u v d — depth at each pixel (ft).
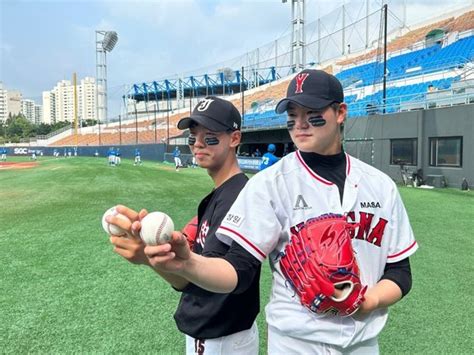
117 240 3.86
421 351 10.31
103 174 67.62
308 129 5.15
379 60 90.79
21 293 14.46
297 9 135.85
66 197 40.45
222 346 5.79
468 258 18.40
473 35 81.51
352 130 65.31
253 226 4.80
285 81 147.23
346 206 5.09
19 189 47.47
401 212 5.47
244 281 4.59
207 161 6.31
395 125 56.95
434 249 19.93
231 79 199.31
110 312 12.79
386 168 58.80
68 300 13.79
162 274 4.66
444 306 13.07
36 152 199.52
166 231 3.65
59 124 303.48
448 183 49.19
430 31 95.14
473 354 10.16
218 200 5.93
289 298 4.94
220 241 5.16
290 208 5.00
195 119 6.10
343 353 4.90
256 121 107.45
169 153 130.21
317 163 5.25
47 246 21.07
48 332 11.48
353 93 92.94
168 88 228.84
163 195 42.57
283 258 4.93
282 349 5.04
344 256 4.49
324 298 4.47
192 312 5.94
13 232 24.40
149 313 12.69
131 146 152.97
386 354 10.18
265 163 31.94
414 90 74.18
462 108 47.24
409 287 5.29
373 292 4.91
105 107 229.66
